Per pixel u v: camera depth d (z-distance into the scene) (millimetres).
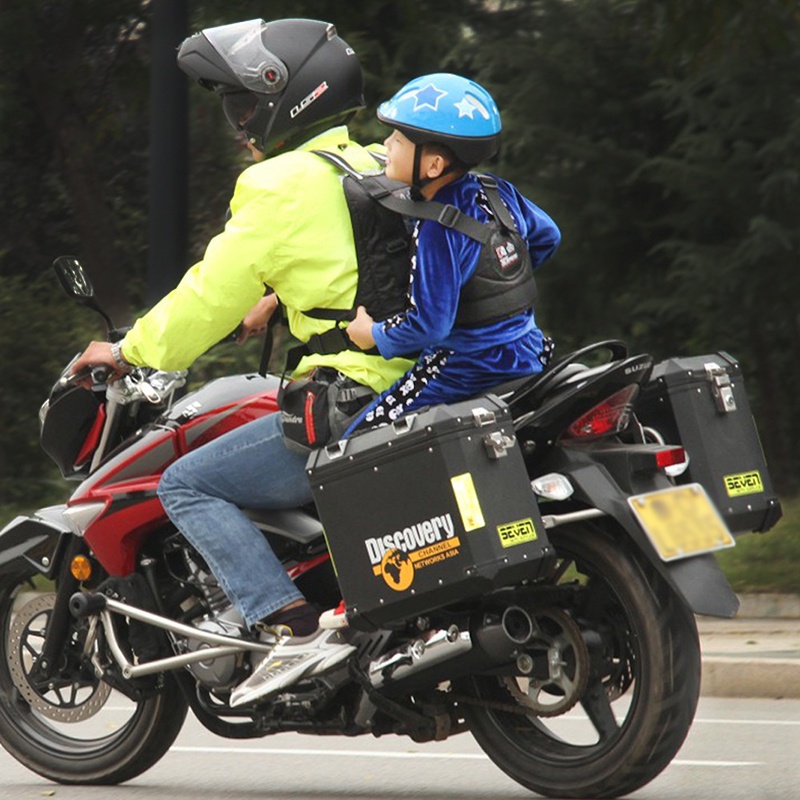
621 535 17938
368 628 17719
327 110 18984
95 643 20781
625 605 17750
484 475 17016
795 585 35156
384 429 17484
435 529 17031
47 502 57562
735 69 50375
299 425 18531
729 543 17531
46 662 21453
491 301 17953
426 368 18047
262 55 18781
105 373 19375
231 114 19156
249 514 19547
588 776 18344
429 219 17672
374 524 17469
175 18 34781
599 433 17844
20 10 58031
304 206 18078
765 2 43812
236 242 18156
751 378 63500
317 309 18375
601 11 54469
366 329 17797
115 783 21719
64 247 66750
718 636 32688
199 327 18500
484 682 19109
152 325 18656
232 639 19375
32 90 61219
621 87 54688
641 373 17578
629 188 54875
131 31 62125
